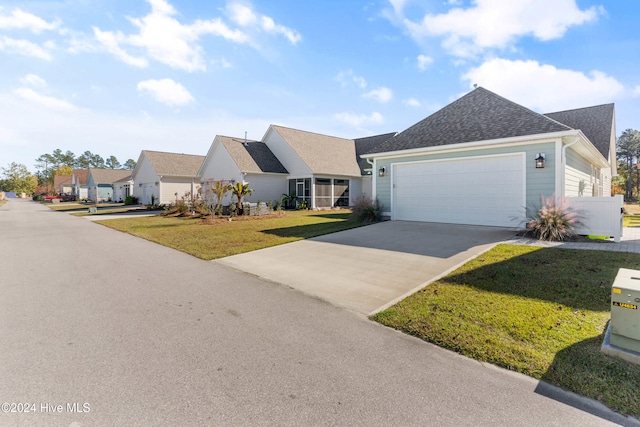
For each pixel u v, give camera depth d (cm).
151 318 371
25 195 7050
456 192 1118
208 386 238
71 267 629
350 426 195
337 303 419
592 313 349
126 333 331
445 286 462
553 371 248
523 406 212
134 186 3488
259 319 368
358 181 2522
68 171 7894
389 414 206
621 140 4234
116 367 265
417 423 197
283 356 282
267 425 197
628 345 261
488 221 1046
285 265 632
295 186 2327
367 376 250
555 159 904
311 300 432
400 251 722
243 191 1767
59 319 368
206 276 559
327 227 1163
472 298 407
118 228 1288
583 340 292
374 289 473
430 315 361
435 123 1291
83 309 400
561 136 885
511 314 353
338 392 230
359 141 2880
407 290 464
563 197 858
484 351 281
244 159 2220
